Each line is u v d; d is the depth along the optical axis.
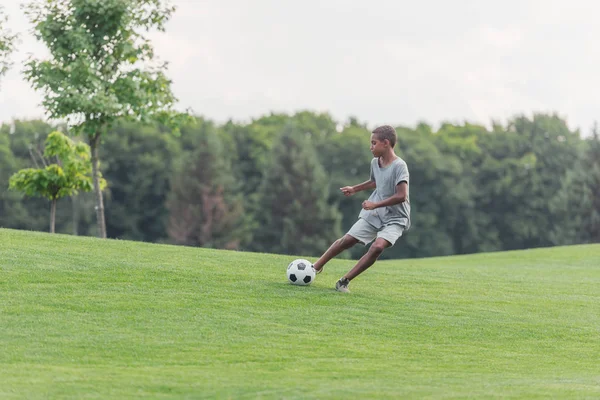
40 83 68.00
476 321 33.25
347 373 23.36
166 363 24.02
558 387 21.88
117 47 69.94
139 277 36.38
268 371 23.31
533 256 81.12
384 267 50.34
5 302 30.41
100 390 20.34
